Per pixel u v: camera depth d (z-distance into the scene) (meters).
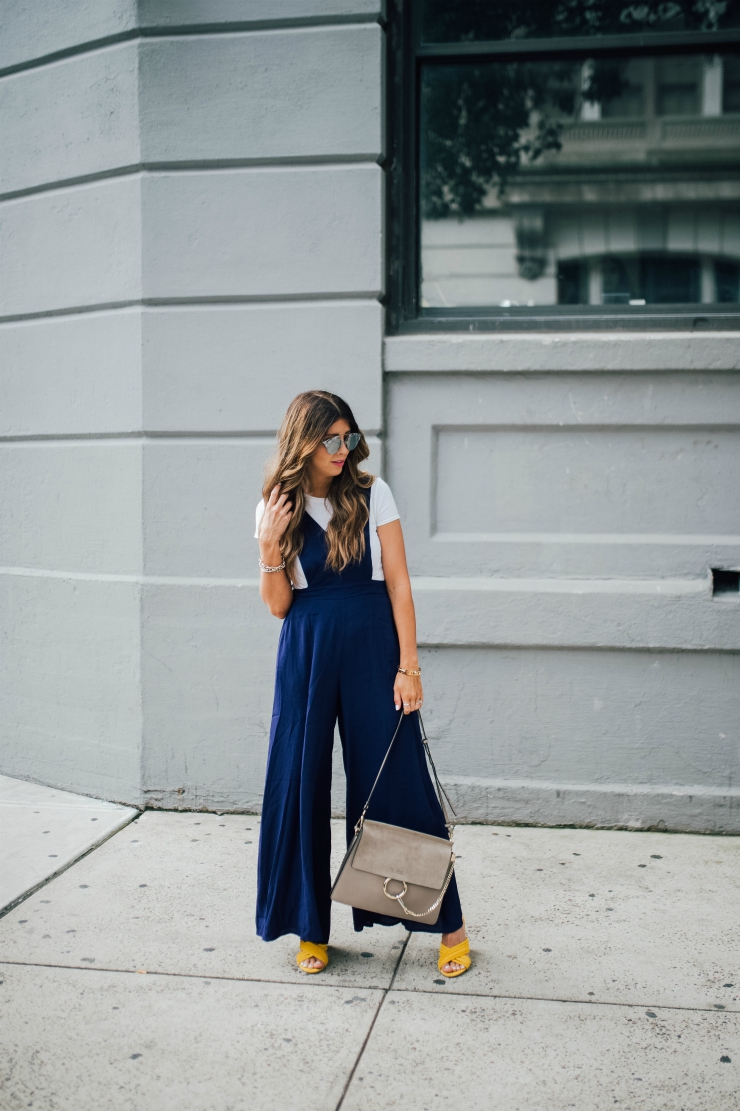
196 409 3.99
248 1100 2.18
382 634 2.73
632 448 3.90
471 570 3.98
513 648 3.94
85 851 3.65
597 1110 2.13
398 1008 2.57
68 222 4.18
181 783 4.09
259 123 3.91
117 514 4.13
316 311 3.91
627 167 4.06
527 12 4.05
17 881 3.37
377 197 3.87
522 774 3.98
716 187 4.02
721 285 4.04
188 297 3.97
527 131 4.09
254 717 4.02
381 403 3.92
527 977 2.73
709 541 3.85
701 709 3.88
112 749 4.20
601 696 3.92
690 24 3.99
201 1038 2.43
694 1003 2.59
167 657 4.06
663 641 3.83
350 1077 2.27
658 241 4.06
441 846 2.61
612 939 2.96
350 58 3.86
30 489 4.43
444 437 4.00
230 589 3.98
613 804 3.91
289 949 2.91
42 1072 2.29
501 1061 2.33
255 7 3.88
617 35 4.02
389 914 2.59
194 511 4.03
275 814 2.75
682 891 3.30
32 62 4.26
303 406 2.63
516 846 3.73
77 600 4.26
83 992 2.65
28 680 4.50
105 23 4.02
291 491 2.68
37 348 4.33
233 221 3.94
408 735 2.73
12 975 2.74
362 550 2.71
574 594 3.86
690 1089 2.21
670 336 3.80
